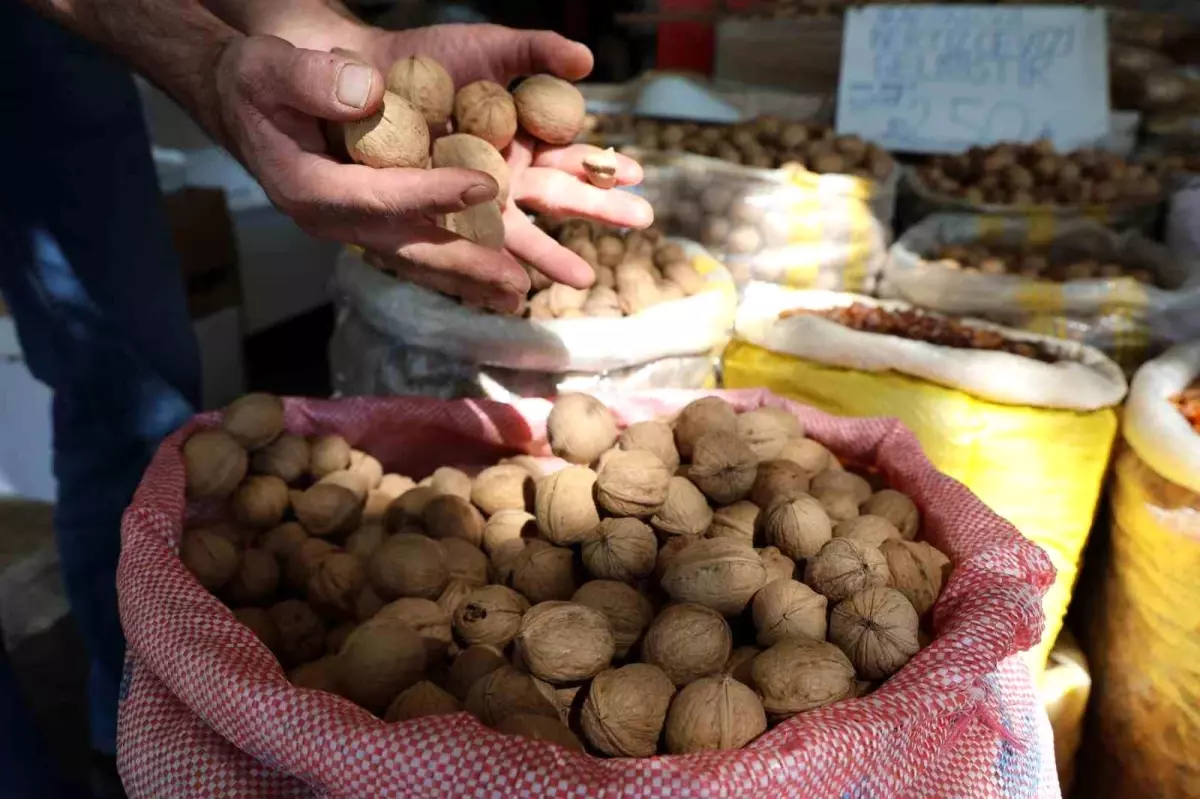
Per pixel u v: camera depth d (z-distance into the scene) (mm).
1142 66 1154
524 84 502
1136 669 693
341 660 450
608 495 501
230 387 1354
